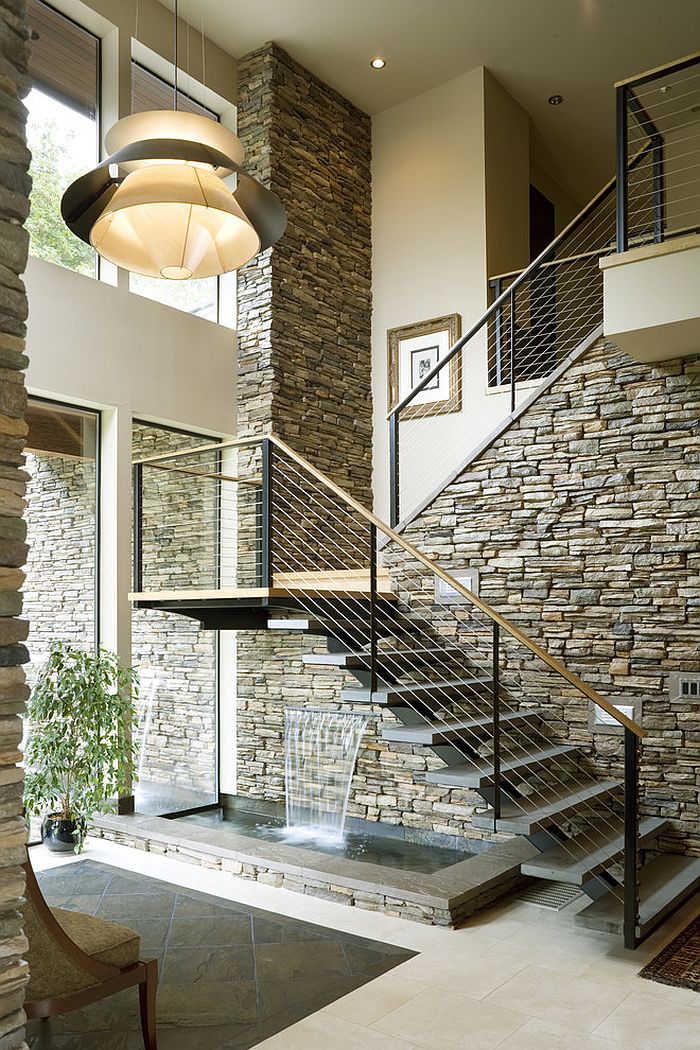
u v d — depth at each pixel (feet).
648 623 17.25
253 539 22.20
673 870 15.58
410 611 19.90
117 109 20.81
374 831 20.08
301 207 23.41
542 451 18.67
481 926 13.69
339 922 13.83
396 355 24.98
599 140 27.91
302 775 21.24
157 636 21.88
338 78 24.35
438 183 24.57
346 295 24.76
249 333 22.82
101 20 20.66
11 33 6.91
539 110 26.09
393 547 20.25
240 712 23.06
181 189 12.76
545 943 12.99
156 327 21.03
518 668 18.56
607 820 16.78
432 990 11.35
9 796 6.72
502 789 14.78
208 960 12.30
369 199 25.89
